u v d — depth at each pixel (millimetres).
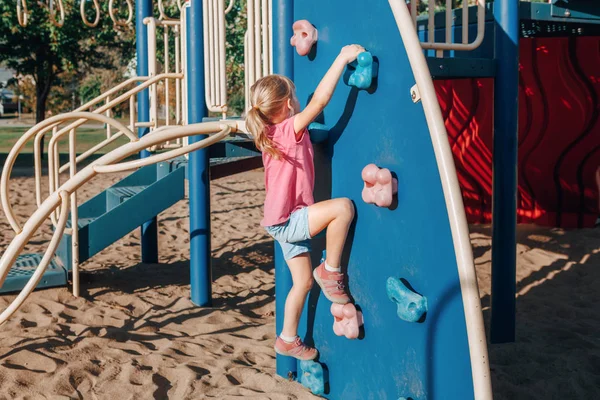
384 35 2684
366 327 2949
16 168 16656
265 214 3025
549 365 3850
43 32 19141
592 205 7941
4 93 64250
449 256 2434
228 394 3402
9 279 4848
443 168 2357
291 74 3355
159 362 3832
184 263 6684
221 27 4770
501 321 4230
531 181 8273
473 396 2363
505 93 4074
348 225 2916
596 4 4258
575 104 7793
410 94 2553
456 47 3846
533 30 5324
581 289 5512
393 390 2795
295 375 3572
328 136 3105
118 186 6688
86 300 5055
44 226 8523
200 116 4969
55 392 3375
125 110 43250
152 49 6184
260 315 5004
